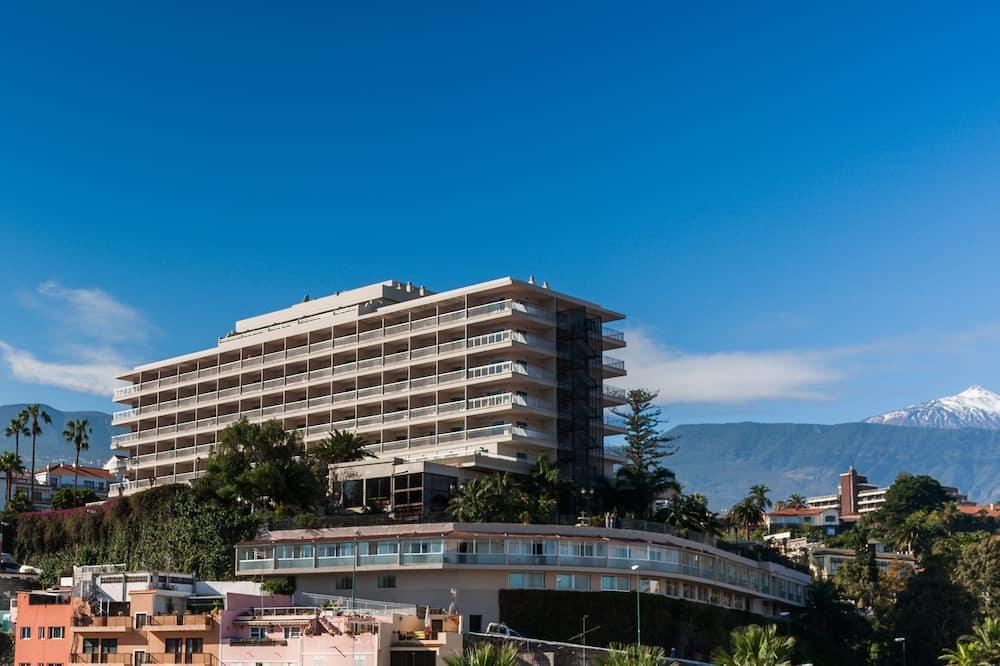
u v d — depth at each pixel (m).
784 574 146.62
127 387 194.12
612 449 159.75
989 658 112.19
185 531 130.00
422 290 177.50
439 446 151.88
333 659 92.94
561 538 115.75
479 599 112.50
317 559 119.44
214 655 97.94
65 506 176.62
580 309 159.88
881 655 146.38
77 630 104.00
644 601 116.06
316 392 170.38
